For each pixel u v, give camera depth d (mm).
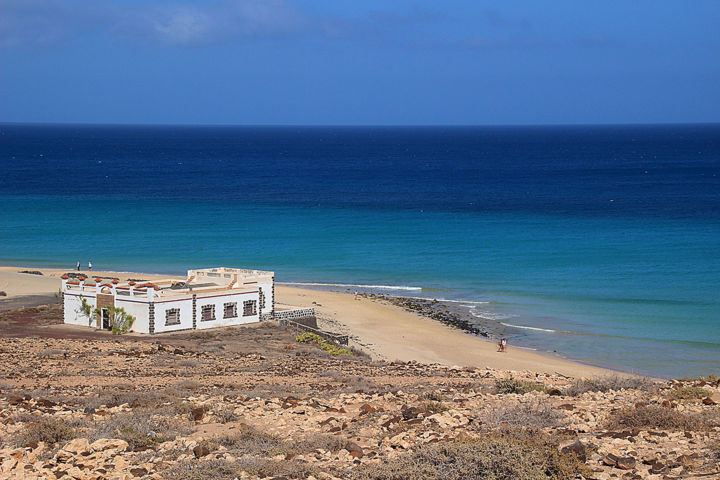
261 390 25766
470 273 81375
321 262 87875
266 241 101562
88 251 93688
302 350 43500
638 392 23375
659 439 15203
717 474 12562
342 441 15891
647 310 65062
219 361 36875
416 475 12273
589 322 61156
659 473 12789
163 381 29125
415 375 33250
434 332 57312
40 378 29812
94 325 49375
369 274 81375
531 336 56781
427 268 84250
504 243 99625
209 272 54906
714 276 78625
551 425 17062
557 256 90312
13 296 62125
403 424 17359
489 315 63688
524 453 12820
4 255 90062
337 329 56750
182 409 20094
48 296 62469
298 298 67688
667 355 51562
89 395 24641
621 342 54938
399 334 56281
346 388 26734
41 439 16531
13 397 22922
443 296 71125
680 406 19500
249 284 53469
